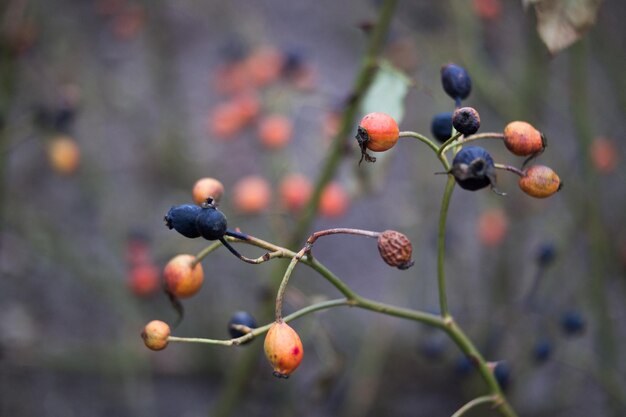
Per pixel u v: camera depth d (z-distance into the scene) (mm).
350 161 495
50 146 584
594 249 556
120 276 667
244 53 697
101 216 758
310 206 472
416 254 680
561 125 813
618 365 626
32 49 691
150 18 857
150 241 592
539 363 498
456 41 692
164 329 362
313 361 628
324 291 740
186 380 679
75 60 786
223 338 674
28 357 627
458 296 692
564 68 784
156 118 860
